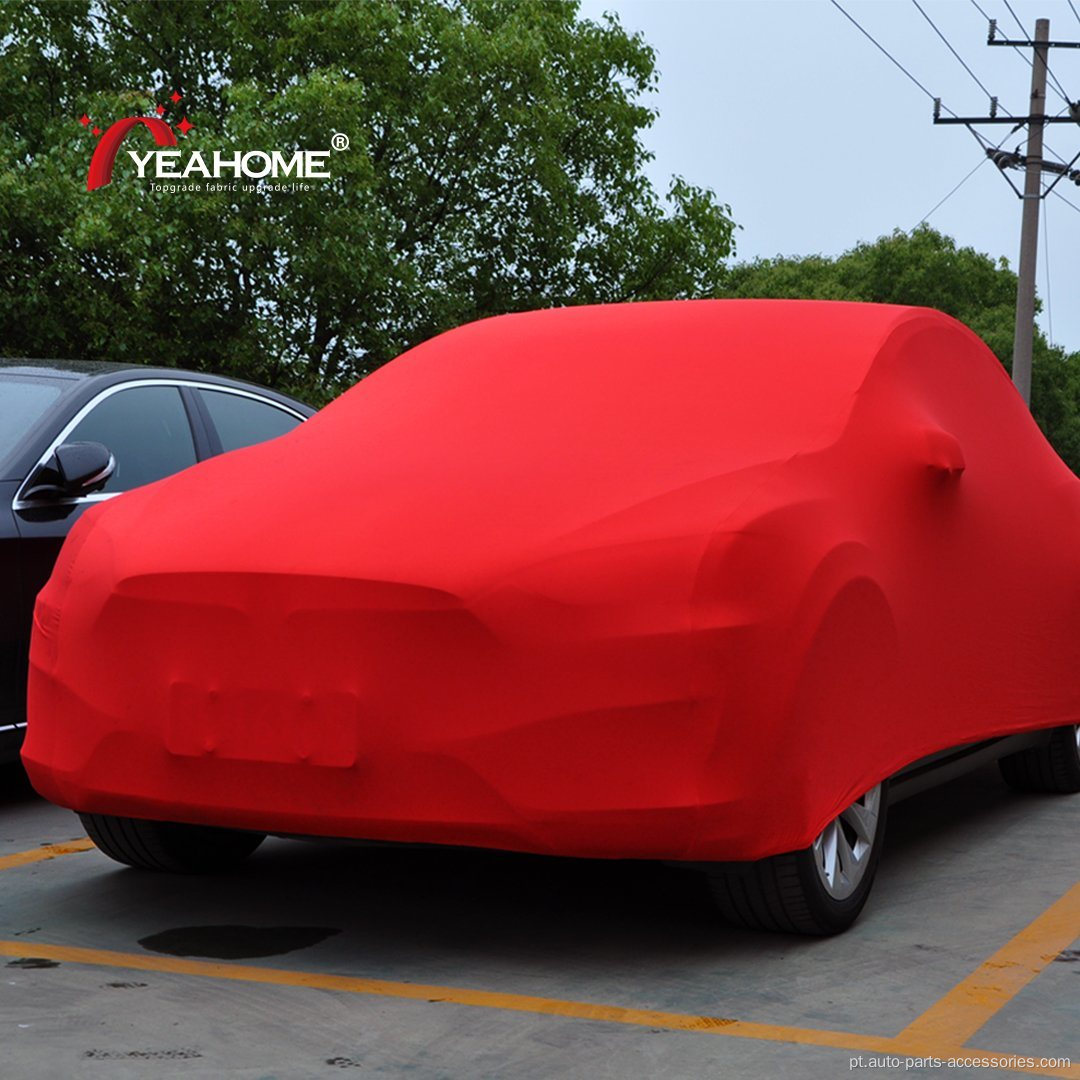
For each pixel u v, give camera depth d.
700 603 3.29
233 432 6.21
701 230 23.97
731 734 3.29
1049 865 4.66
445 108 21.38
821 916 3.69
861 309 4.52
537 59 21.80
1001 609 4.60
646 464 3.67
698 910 4.06
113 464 5.57
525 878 4.39
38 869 4.50
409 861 4.59
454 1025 3.15
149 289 17.66
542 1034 3.10
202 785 3.47
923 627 4.05
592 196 23.72
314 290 18.78
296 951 3.68
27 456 5.35
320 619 3.34
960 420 4.63
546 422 4.00
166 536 3.66
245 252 18.41
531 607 3.26
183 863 4.33
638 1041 3.06
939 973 3.53
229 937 3.79
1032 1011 3.27
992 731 4.56
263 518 3.61
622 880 4.37
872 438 4.05
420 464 3.82
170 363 18.67
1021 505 4.86
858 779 3.69
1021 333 30.77
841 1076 2.88
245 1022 3.16
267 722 3.38
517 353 4.39
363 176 19.08
